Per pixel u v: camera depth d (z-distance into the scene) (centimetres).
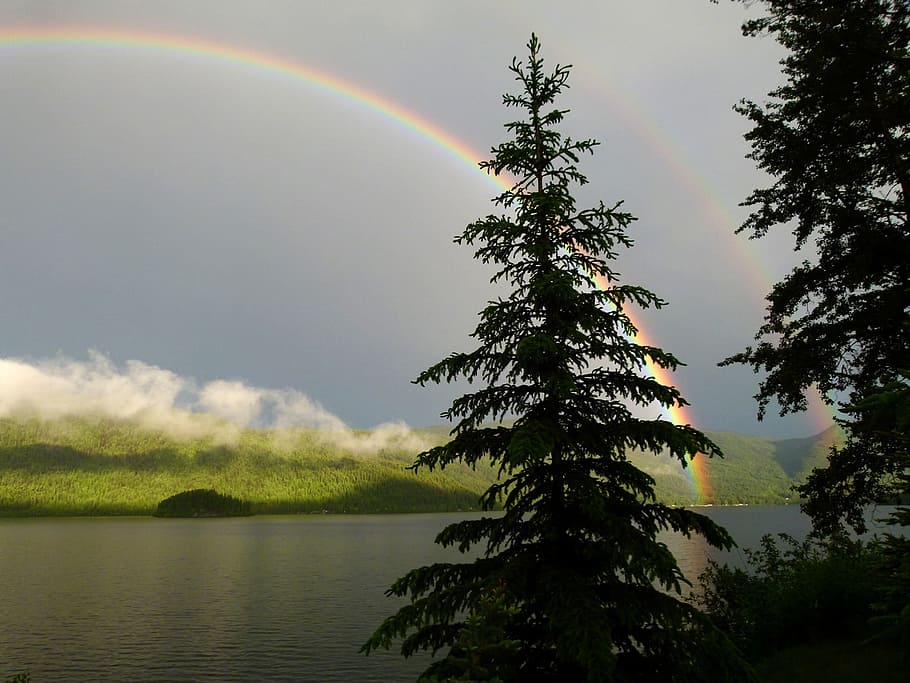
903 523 631
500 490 891
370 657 5369
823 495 1644
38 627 6731
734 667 741
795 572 1622
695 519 822
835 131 1608
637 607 760
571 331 841
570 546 820
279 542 17862
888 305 1517
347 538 19375
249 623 6775
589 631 673
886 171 1616
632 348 863
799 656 1312
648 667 773
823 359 1669
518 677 695
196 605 7919
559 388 789
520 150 965
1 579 10538
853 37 1398
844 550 1639
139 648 5762
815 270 1706
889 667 1113
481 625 582
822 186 1641
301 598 8344
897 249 1514
